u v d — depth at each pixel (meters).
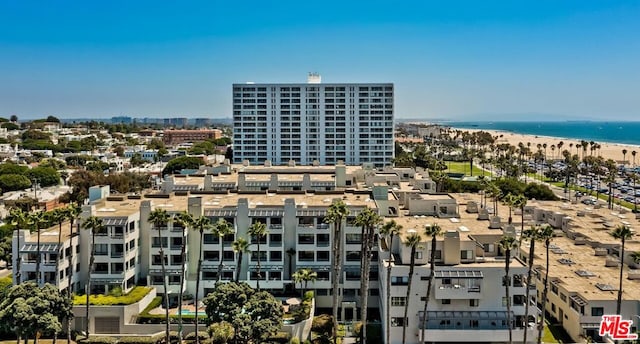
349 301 113.00
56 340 98.06
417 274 95.00
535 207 174.50
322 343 98.31
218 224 99.25
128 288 110.50
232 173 188.75
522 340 93.44
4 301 90.06
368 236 99.88
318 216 115.56
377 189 131.75
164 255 114.88
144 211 116.25
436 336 93.25
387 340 93.69
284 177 175.25
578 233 144.00
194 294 114.44
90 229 108.38
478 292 94.31
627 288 106.56
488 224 114.69
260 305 92.81
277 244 115.75
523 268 94.56
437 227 88.81
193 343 96.50
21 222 100.38
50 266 101.00
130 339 97.19
